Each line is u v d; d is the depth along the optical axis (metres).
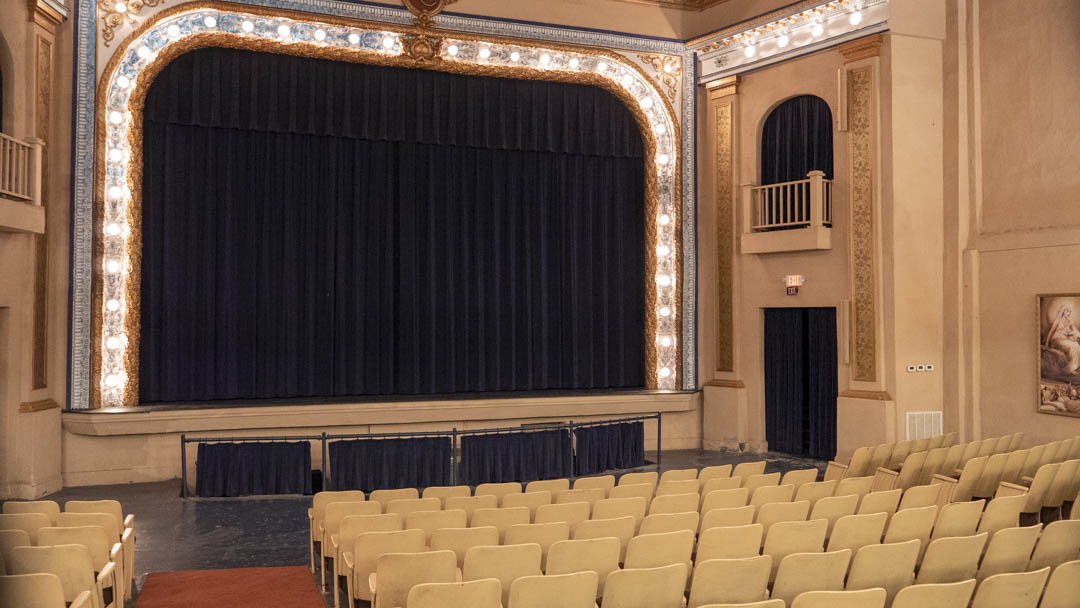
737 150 15.66
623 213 16.67
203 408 13.20
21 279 11.83
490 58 15.52
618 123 16.53
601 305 16.58
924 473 9.80
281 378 14.74
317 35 14.45
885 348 13.34
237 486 11.95
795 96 14.84
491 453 12.77
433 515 7.03
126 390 13.34
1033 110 12.43
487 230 16.05
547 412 15.07
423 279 15.68
